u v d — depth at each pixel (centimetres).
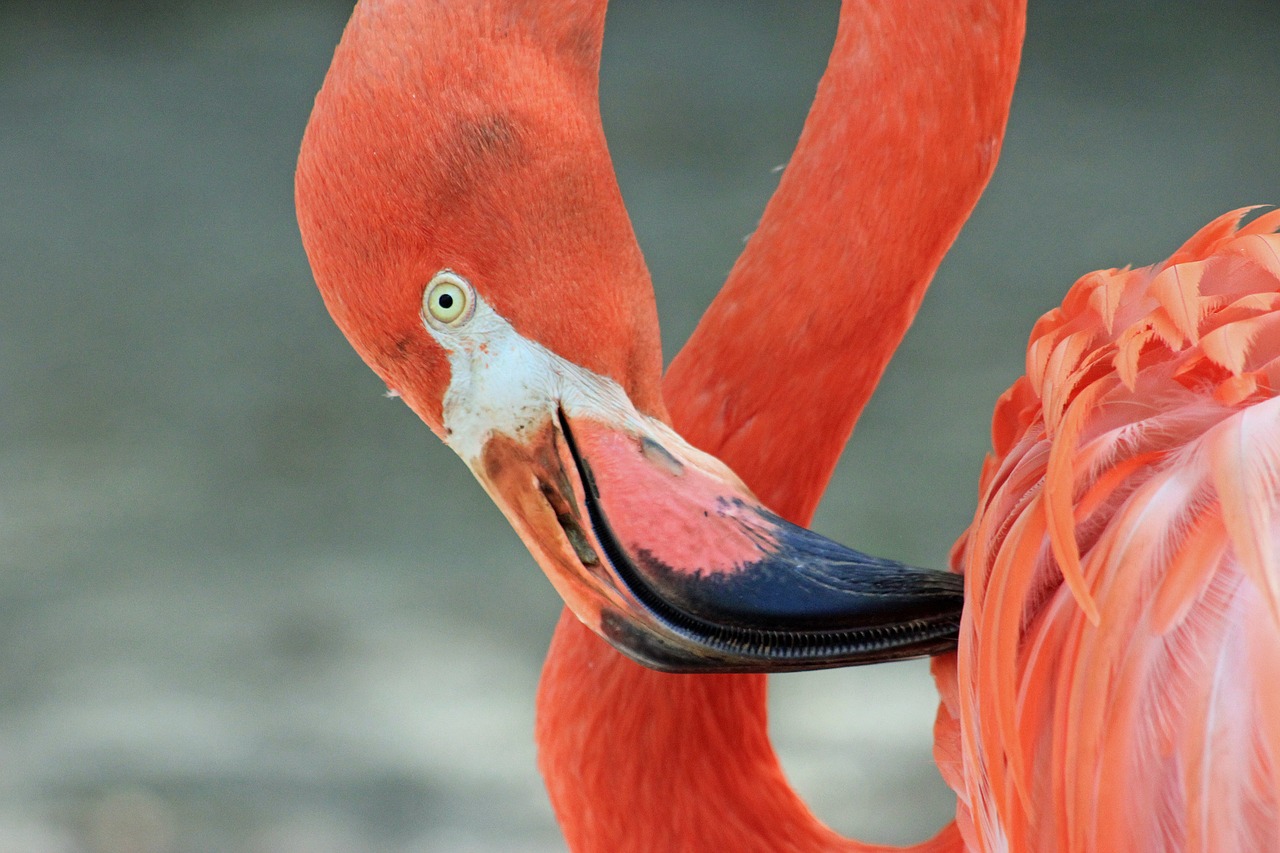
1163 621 198
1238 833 190
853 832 591
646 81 1526
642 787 266
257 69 1612
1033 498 226
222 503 883
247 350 1076
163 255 1227
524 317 243
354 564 820
